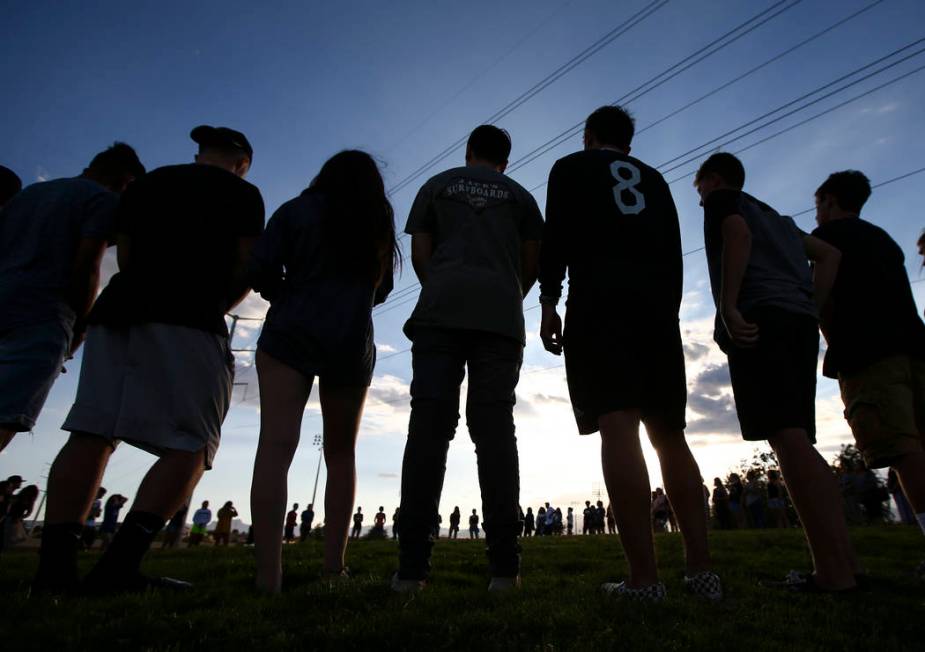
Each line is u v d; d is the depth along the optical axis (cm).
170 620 183
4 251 281
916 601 237
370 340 280
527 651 163
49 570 222
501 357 267
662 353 234
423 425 255
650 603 203
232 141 304
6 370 261
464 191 290
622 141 287
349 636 168
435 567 379
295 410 250
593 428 233
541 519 3419
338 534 281
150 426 235
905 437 279
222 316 264
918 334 296
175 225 257
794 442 251
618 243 241
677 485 242
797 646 170
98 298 252
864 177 345
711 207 286
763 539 686
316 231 266
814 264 303
